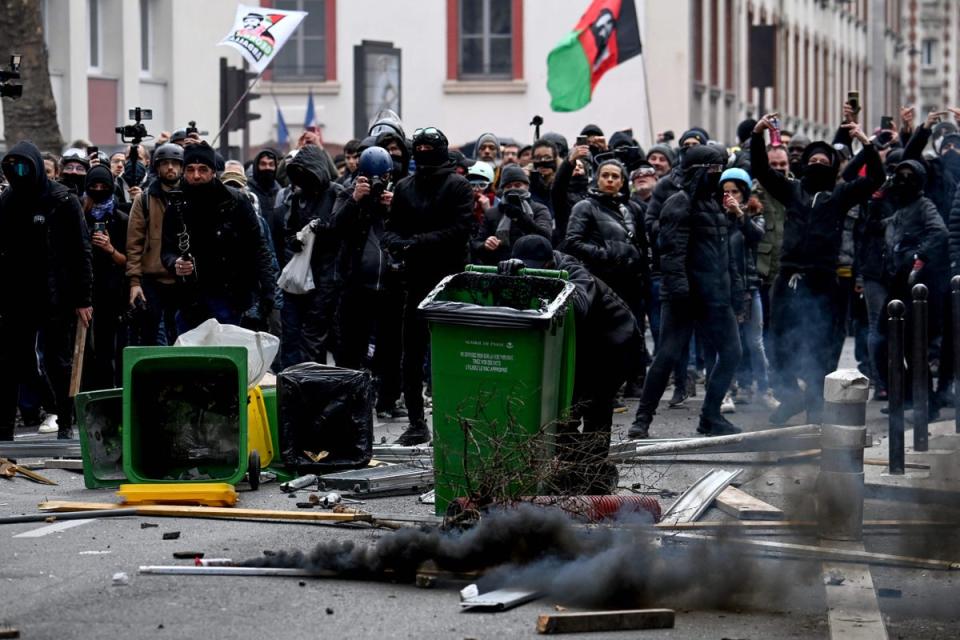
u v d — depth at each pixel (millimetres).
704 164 31812
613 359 24391
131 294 31812
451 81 100125
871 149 32438
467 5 100312
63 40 67500
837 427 21391
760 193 40156
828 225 32719
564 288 22562
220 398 26031
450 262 29656
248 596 18625
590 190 31266
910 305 35656
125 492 24016
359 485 25078
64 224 30828
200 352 25094
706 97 104125
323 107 100062
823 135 146625
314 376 26859
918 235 35438
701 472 27359
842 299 35406
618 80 98625
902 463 26375
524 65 99625
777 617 18031
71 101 67750
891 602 18781
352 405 26906
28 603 18281
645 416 31828
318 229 35688
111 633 17062
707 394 32344
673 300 31719
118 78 71438
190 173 30969
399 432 32281
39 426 34750
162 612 17891
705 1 103438
